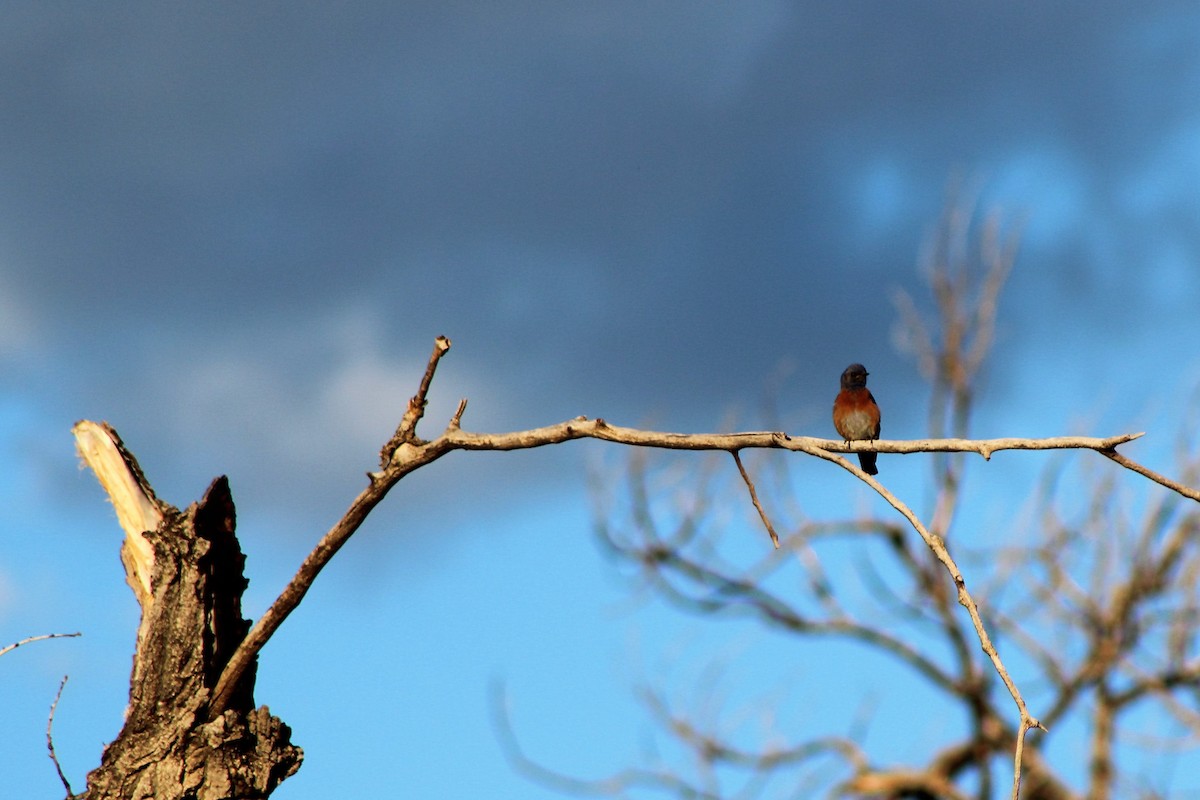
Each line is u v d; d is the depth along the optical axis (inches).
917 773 1152.2
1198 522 1076.5
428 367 400.5
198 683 421.4
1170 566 1093.1
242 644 418.9
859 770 1139.3
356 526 407.2
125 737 416.8
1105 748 1122.7
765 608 1153.4
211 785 408.2
